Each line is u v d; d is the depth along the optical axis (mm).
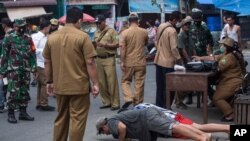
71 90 6617
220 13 26297
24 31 9312
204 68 8664
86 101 6754
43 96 10570
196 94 11156
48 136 8344
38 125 9188
